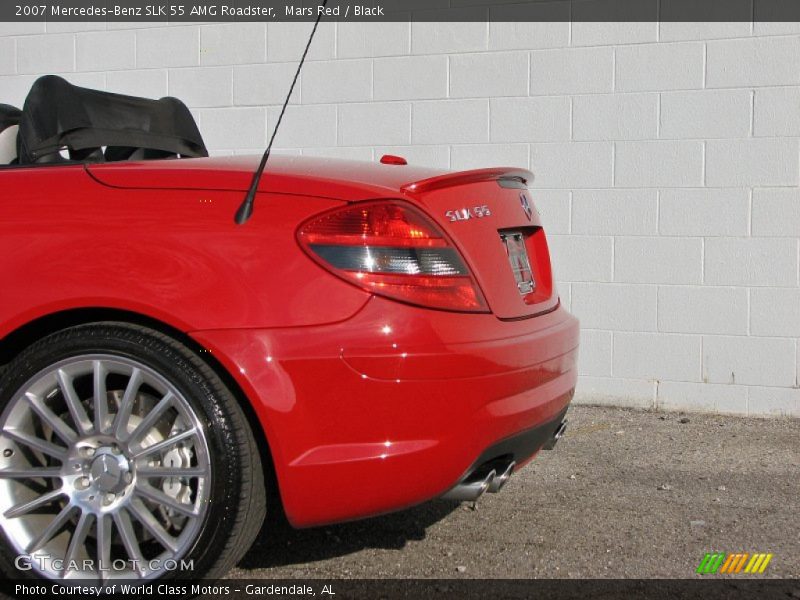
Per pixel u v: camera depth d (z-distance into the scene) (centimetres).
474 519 388
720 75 539
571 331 355
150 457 296
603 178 565
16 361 304
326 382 281
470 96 588
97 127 395
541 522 384
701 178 546
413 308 286
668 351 560
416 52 597
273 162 329
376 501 287
